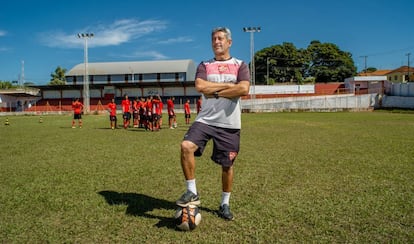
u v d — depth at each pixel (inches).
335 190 205.6
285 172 259.6
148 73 2751.0
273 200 185.0
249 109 1964.8
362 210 167.0
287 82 3560.5
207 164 295.9
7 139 534.0
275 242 130.5
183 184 223.6
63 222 153.3
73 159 327.9
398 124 845.8
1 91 2625.5
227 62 153.9
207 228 144.6
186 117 994.7
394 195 193.5
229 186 160.1
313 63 3646.7
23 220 156.3
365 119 1094.4
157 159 326.0
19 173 261.0
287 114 1625.2
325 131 648.4
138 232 140.6
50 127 856.9
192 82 2377.0
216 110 152.2
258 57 3545.8
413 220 153.1
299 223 150.2
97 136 585.3
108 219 156.5
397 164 291.4
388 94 2066.9
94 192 203.2
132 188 213.2
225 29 153.3
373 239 132.7
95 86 2464.3
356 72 3577.8
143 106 832.9
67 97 2566.4
